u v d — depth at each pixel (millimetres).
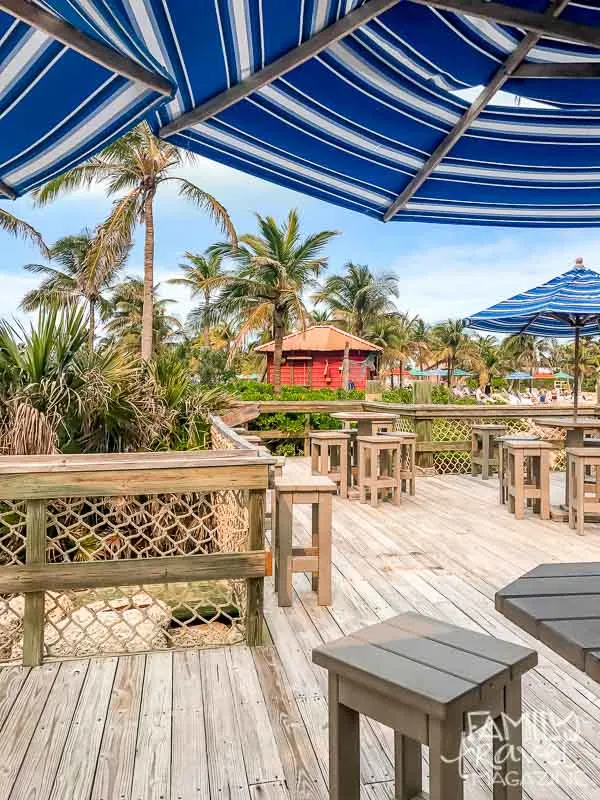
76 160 2412
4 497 2377
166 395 5426
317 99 2117
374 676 1239
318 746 1862
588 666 1108
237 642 2646
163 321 29828
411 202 2889
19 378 4219
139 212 12852
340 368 25406
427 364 45656
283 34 1695
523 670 1313
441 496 6191
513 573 3654
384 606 3080
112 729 1954
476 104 2066
